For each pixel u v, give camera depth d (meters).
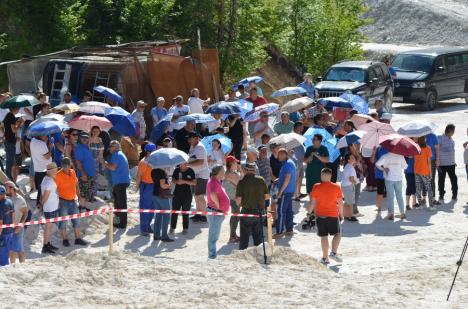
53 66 42.91
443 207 34.16
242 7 59.41
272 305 18.80
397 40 105.31
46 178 27.69
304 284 21.27
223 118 40.81
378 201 32.25
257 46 60.09
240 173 31.98
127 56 43.91
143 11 55.59
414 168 33.25
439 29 104.50
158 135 36.47
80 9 52.81
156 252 27.95
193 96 41.22
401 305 19.36
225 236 30.09
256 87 43.16
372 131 32.41
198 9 58.00
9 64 43.25
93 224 30.19
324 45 76.25
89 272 21.33
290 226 29.48
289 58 75.25
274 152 30.80
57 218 25.81
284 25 73.56
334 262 25.67
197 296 19.59
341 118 41.72
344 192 31.58
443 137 34.75
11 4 50.31
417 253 26.59
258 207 25.97
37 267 22.03
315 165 31.55
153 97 43.75
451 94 63.59
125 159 30.64
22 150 34.69
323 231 25.58
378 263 25.31
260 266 23.27
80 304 18.70
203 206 31.34
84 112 35.53
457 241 28.33
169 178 31.20
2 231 24.31
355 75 55.91
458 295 20.84
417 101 61.12
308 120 40.16
